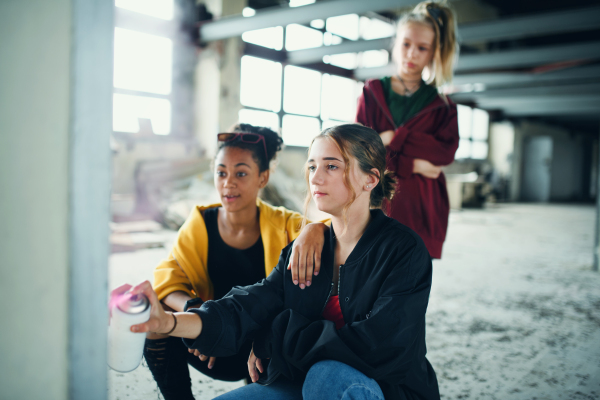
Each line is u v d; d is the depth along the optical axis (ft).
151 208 23.17
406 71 6.02
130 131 25.35
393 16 35.35
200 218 4.44
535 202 55.21
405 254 3.24
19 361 2.09
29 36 2.02
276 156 4.64
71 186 2.14
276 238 4.36
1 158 1.99
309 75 33.40
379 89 6.21
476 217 32.99
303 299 3.51
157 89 26.55
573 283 12.90
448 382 6.45
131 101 25.53
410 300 3.11
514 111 48.44
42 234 2.11
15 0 1.98
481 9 44.19
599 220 14.73
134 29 24.23
